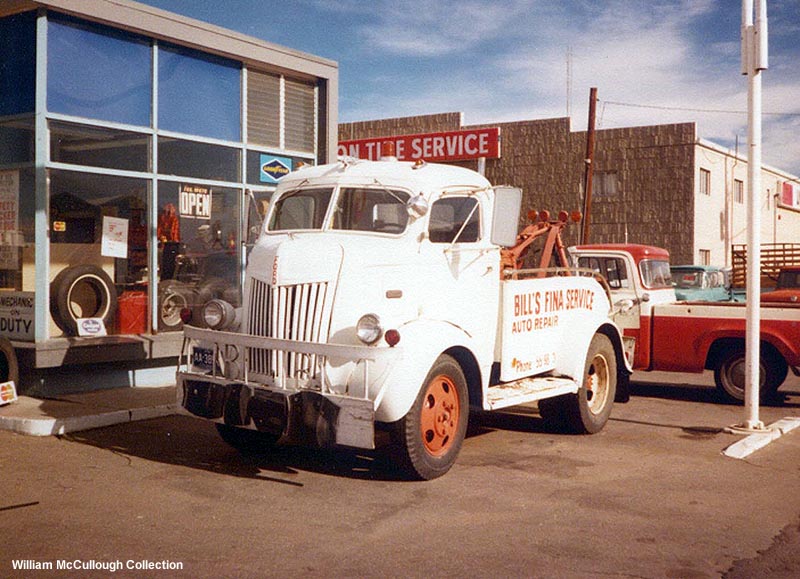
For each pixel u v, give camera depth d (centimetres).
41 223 920
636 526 563
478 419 965
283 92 1235
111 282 991
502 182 3391
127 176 1013
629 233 3153
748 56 878
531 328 812
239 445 743
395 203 706
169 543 509
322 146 1289
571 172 3259
